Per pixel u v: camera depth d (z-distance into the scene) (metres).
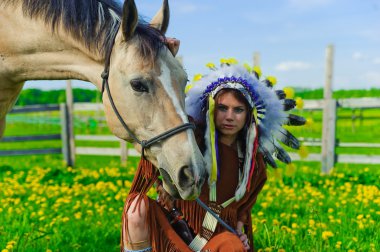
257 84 3.15
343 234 4.49
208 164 3.00
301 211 5.71
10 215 5.21
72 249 4.27
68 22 2.97
